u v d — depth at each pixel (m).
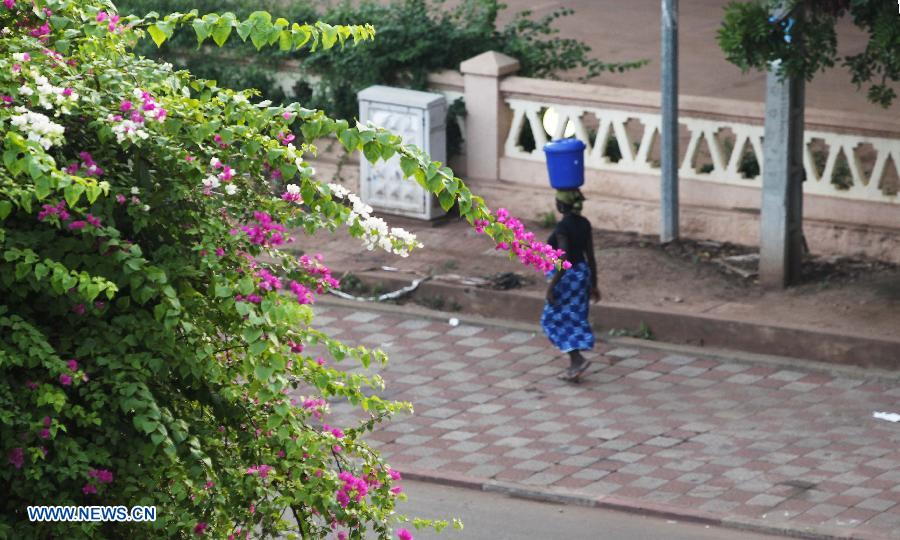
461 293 17.98
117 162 6.12
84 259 5.84
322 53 21.36
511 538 12.13
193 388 6.39
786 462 13.34
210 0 23.12
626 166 19.78
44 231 5.89
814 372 15.48
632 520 12.44
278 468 6.43
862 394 14.84
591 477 13.31
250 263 6.17
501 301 17.72
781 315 16.45
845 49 28.70
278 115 6.18
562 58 22.05
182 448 6.04
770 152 17.09
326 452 6.61
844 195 18.14
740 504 12.52
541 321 15.88
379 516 6.58
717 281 17.67
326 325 17.72
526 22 22.30
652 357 16.17
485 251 19.42
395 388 15.73
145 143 5.99
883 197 17.91
